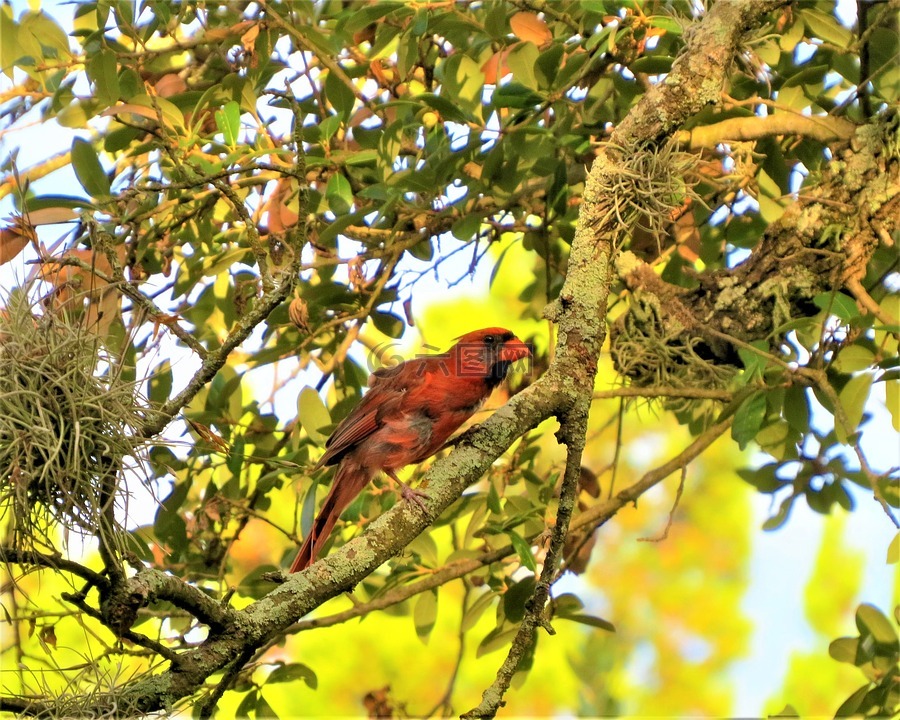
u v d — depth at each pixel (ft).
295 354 29.09
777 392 27.04
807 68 25.91
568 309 21.38
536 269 33.81
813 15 25.66
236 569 32.40
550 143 25.75
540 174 27.94
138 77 25.84
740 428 24.41
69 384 16.12
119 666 17.60
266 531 39.45
